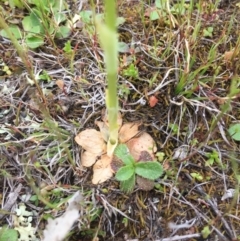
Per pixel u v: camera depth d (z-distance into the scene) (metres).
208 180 0.17
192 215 0.16
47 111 0.18
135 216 0.16
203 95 0.19
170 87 0.19
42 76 0.19
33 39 0.20
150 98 0.18
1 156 0.18
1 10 0.21
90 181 0.17
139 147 0.17
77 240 0.16
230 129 0.18
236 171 0.16
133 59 0.20
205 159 0.17
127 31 0.21
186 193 0.17
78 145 0.18
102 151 0.17
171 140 0.18
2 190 0.17
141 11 0.21
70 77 0.20
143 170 0.16
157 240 0.16
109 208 0.16
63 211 0.16
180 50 0.19
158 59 0.19
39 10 0.20
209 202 0.16
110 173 0.17
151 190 0.17
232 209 0.16
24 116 0.19
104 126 0.18
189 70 0.19
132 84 0.19
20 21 0.21
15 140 0.18
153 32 0.20
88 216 0.16
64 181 0.17
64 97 0.19
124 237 0.16
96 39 0.20
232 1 0.22
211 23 0.21
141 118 0.18
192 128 0.18
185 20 0.20
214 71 0.19
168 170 0.17
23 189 0.17
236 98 0.19
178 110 0.18
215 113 0.18
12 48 0.20
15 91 0.19
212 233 0.16
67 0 0.22
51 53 0.20
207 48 0.20
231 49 0.20
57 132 0.16
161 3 0.20
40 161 0.17
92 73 0.20
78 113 0.19
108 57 0.11
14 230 0.16
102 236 0.16
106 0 0.10
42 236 0.16
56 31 0.21
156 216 0.16
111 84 0.13
